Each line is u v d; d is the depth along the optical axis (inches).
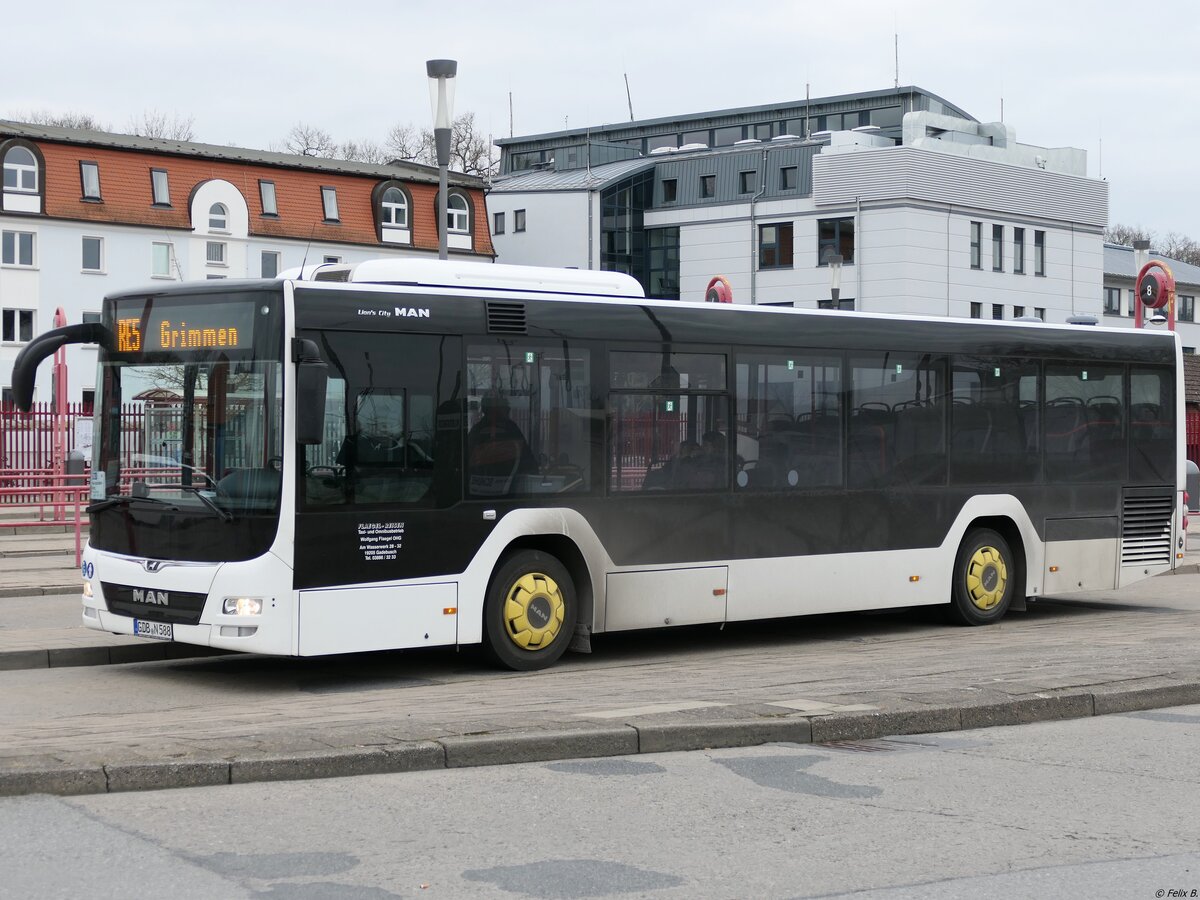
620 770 345.1
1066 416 668.1
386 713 403.5
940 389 623.2
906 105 3494.1
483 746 348.2
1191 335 3966.5
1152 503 698.8
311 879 252.5
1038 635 606.5
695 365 550.9
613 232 3019.2
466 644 511.5
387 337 479.2
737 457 560.7
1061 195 2933.1
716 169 2977.4
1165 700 446.9
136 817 293.0
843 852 275.7
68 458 1157.7
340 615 464.8
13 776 308.2
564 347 519.2
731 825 295.3
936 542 620.4
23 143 2518.5
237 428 462.0
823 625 658.8
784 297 2844.5
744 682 464.8
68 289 2554.1
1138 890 252.7
